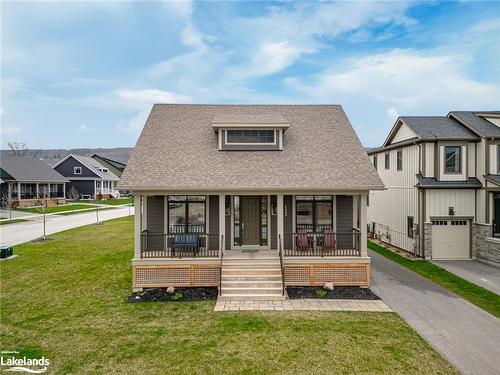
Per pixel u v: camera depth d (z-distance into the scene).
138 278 11.11
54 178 42.56
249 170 12.13
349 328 8.12
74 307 9.66
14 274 12.90
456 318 8.76
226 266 11.24
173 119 15.08
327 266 11.39
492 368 6.37
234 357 6.77
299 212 13.16
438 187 15.30
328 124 15.06
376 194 21.09
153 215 12.87
